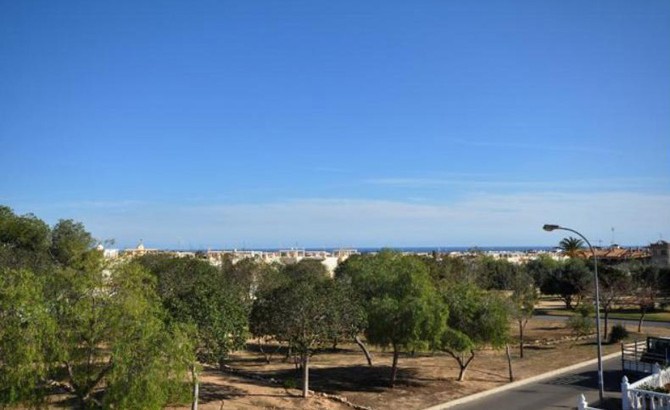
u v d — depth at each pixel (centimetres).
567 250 11262
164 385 2119
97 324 2119
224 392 3070
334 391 3381
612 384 3597
